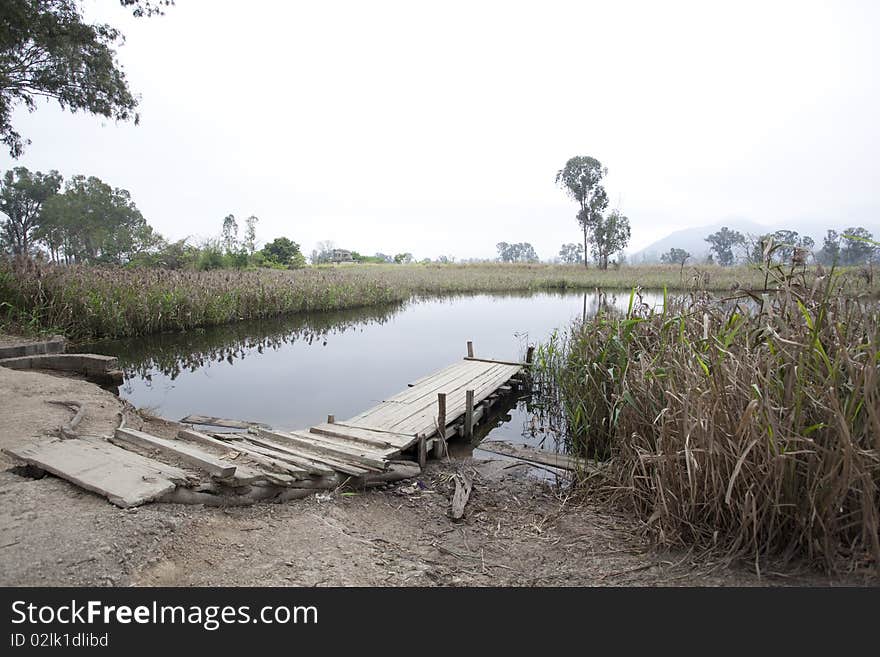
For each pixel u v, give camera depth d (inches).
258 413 281.9
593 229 1926.7
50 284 450.3
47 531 107.4
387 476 181.9
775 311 134.5
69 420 187.6
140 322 485.4
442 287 1114.1
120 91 633.0
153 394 319.0
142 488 124.6
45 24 525.7
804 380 113.3
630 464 160.4
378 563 119.4
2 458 146.8
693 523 123.3
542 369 315.0
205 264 1058.7
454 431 237.9
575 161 1881.2
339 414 281.9
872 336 109.2
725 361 131.3
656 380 162.4
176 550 109.9
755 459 112.5
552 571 119.3
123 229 1968.5
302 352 459.5
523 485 188.9
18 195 2124.8
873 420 97.2
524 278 1253.7
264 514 137.3
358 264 2095.2
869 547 101.4
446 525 153.2
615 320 246.4
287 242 1558.8
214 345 477.4
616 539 135.3
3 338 368.5
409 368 398.9
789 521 110.7
